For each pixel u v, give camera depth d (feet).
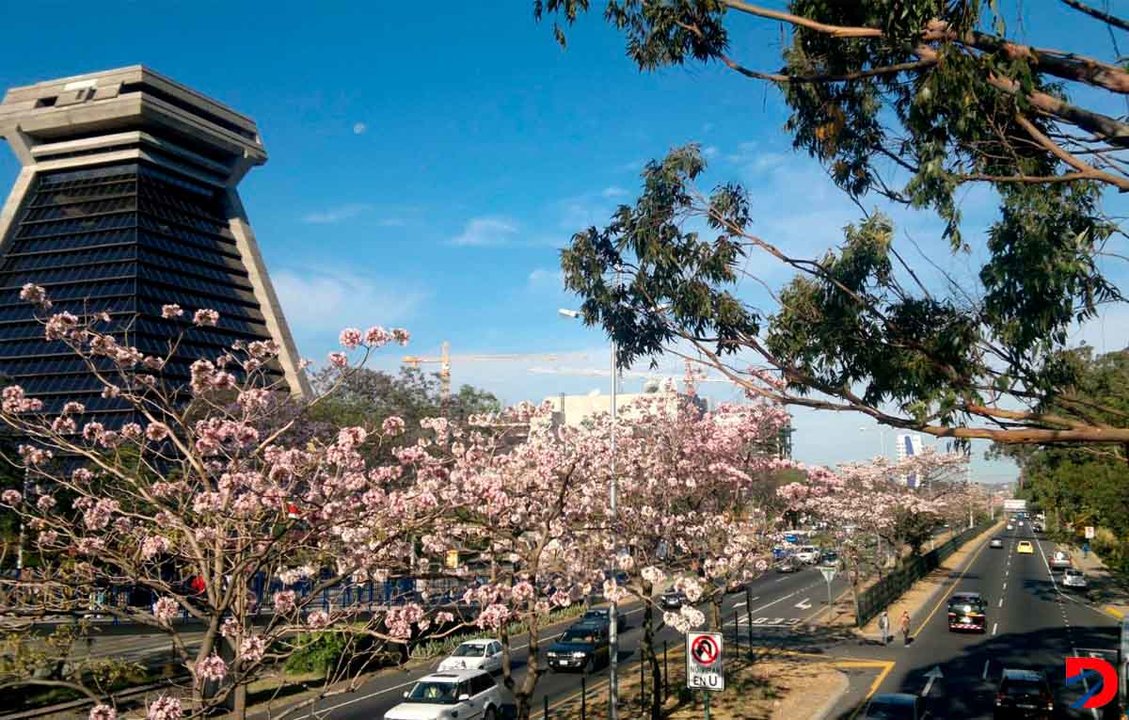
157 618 25.93
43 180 265.95
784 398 36.40
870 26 31.86
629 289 42.04
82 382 196.03
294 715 63.77
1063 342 32.22
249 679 26.94
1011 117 32.63
